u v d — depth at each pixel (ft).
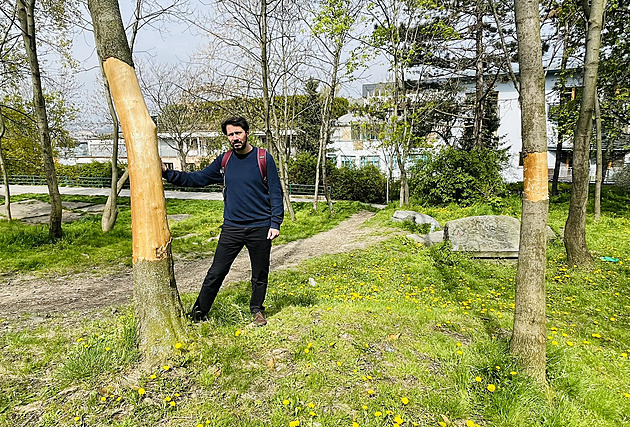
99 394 8.71
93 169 104.42
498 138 83.25
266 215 12.03
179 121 101.55
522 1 9.82
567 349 12.19
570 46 47.93
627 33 42.16
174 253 33.01
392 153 71.72
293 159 88.38
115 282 23.76
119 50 9.61
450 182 52.54
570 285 21.33
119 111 9.73
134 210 9.98
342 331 12.36
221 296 18.43
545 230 10.39
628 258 26.23
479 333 13.76
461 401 9.37
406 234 36.27
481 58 58.13
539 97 9.93
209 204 68.08
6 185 46.11
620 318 16.92
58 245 32.24
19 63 40.63
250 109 52.70
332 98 52.60
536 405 9.40
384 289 20.83
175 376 9.47
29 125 58.49
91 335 11.86
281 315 13.51
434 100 62.28
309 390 9.36
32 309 17.66
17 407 8.30
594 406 9.91
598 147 38.75
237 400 8.95
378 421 8.48
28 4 30.76
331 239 38.40
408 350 11.56
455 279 23.11
